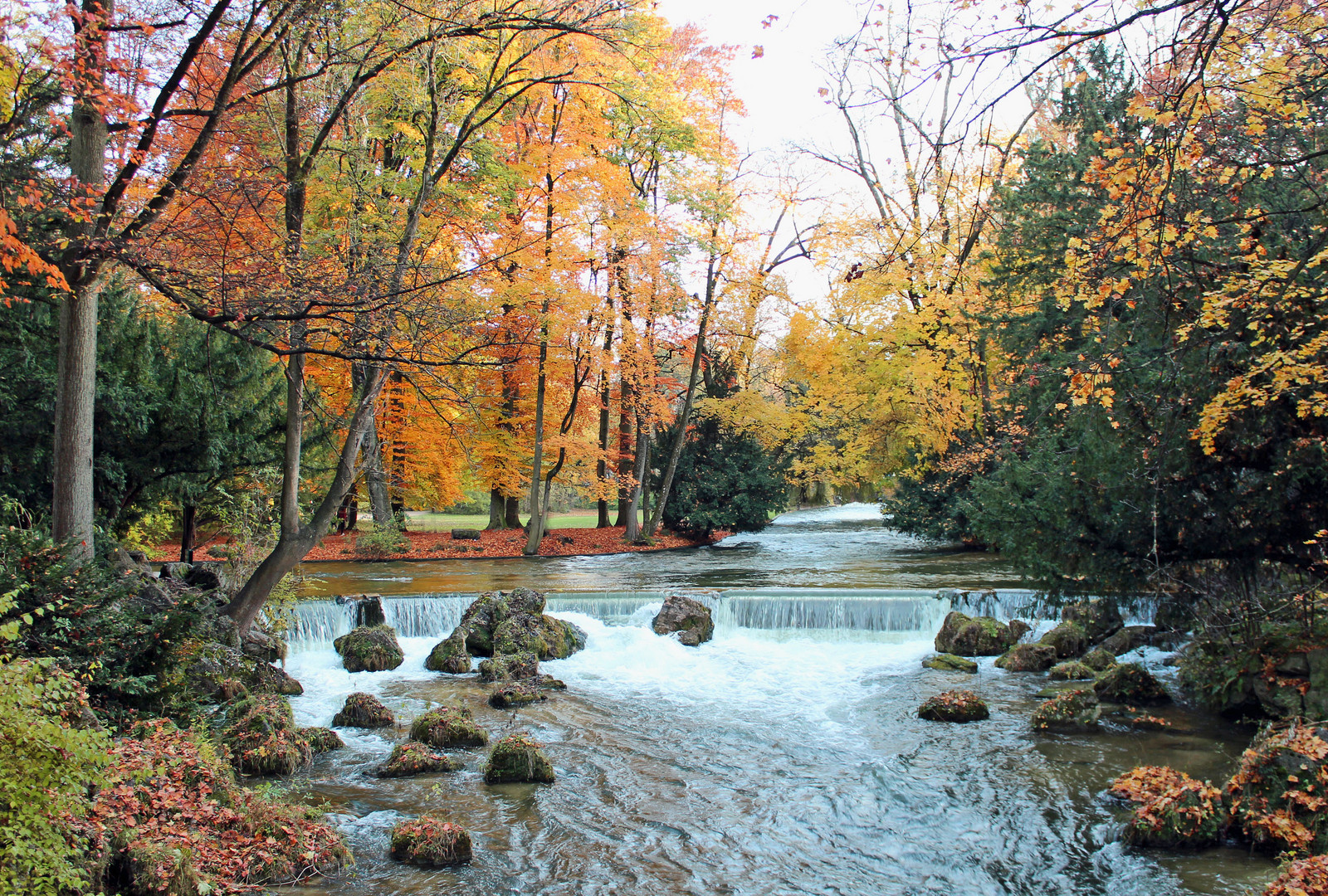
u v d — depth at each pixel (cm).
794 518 4450
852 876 680
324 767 921
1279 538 931
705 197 2586
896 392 2538
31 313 1266
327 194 1515
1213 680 1072
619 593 1756
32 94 882
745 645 1582
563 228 2238
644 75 1925
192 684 1018
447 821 783
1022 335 1544
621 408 3322
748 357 3344
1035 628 1554
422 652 1514
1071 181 1504
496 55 1540
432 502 3288
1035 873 679
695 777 907
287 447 1316
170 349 1670
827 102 552
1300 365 721
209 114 927
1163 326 871
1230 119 791
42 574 802
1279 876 588
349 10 1120
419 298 985
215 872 598
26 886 413
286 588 1477
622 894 648
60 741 423
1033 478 1142
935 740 1013
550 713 1163
